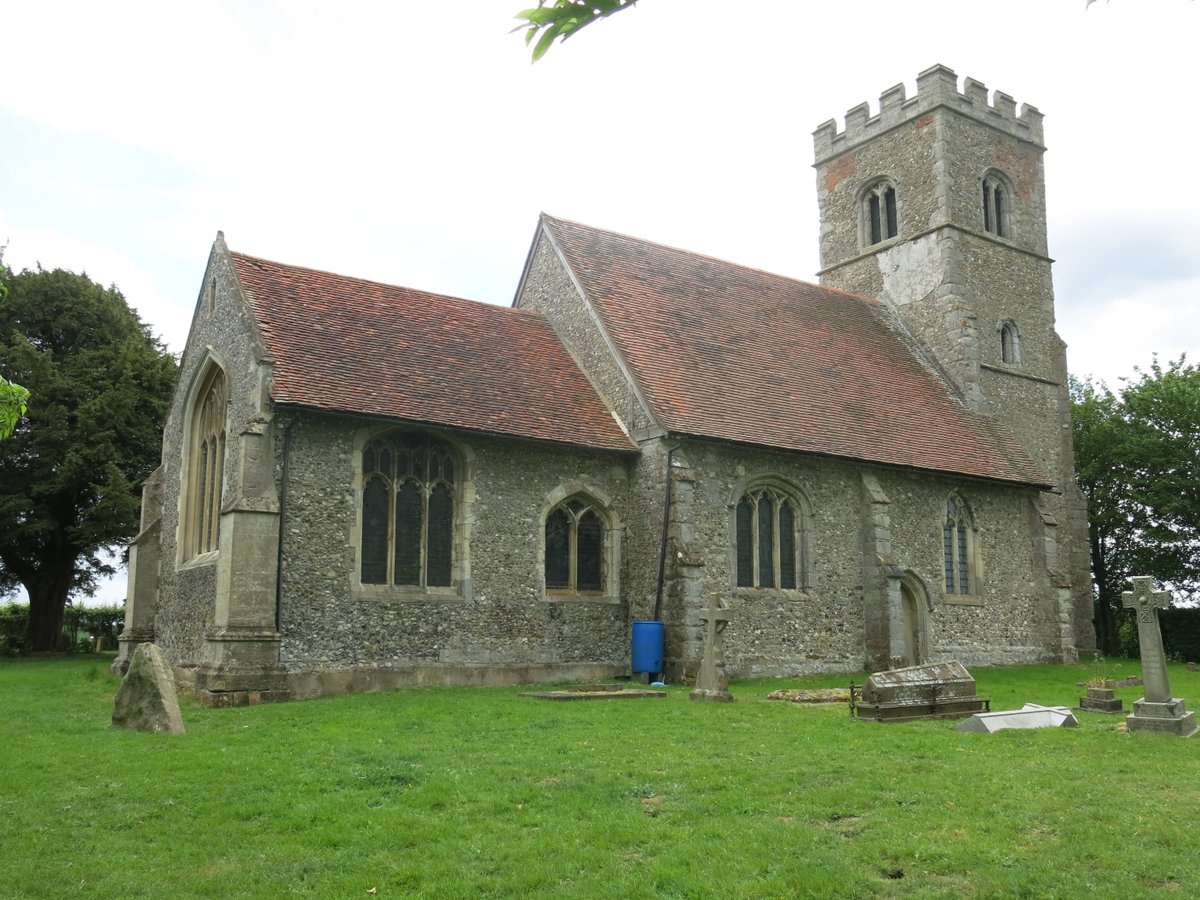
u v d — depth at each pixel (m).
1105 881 6.49
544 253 24.55
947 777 9.45
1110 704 14.81
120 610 36.69
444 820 7.96
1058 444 30.94
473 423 18.50
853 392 25.30
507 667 18.53
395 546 17.95
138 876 6.73
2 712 14.34
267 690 15.70
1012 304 30.70
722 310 25.34
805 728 12.59
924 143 30.30
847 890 6.33
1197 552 34.66
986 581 25.83
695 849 7.15
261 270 19.69
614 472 20.55
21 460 29.64
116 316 33.09
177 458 21.33
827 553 22.34
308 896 6.34
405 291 21.80
